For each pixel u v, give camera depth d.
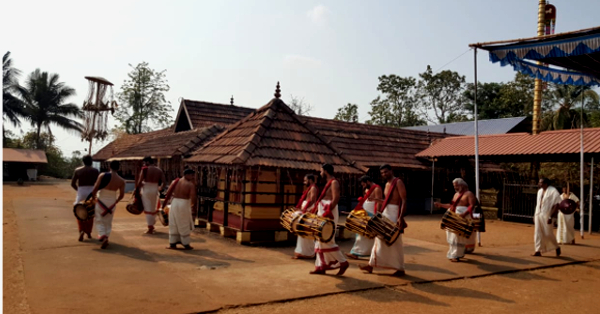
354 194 17.72
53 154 45.66
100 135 24.77
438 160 20.36
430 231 13.27
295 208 7.24
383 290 5.93
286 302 5.21
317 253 6.60
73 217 12.09
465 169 21.53
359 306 5.19
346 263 6.50
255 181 9.52
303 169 9.43
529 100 42.06
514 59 10.21
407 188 20.67
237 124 11.51
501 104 44.59
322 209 7.04
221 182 10.80
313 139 10.58
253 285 5.83
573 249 10.44
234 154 9.47
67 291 5.18
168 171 18.42
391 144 21.52
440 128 35.84
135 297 5.05
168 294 5.23
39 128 44.88
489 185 21.94
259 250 8.63
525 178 21.62
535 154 15.86
